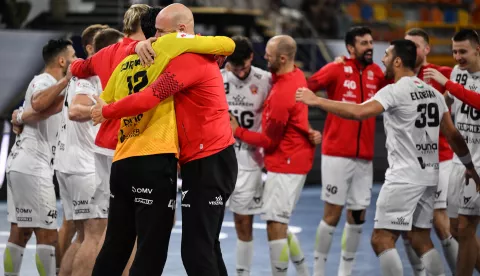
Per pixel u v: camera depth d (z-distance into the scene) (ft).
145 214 22.90
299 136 32.89
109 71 24.89
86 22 80.43
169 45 22.43
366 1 98.17
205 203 23.09
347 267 36.06
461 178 31.65
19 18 77.15
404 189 28.91
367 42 36.04
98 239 29.53
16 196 30.99
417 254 30.55
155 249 23.02
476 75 32.19
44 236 31.12
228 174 23.57
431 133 29.09
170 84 22.13
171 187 22.95
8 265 31.55
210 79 23.03
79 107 26.25
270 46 32.50
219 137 23.34
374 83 36.76
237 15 73.92
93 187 29.63
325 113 72.95
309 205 62.03
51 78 31.19
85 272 28.96
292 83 32.40
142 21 24.35
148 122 22.84
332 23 90.17
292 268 38.75
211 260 23.16
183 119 23.08
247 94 34.22
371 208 60.64
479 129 31.60
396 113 28.99
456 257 33.83
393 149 29.35
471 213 31.19
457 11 99.45
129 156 22.90
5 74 67.62
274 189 32.86
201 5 81.10
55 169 30.76
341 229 51.24
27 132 31.12
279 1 90.07
